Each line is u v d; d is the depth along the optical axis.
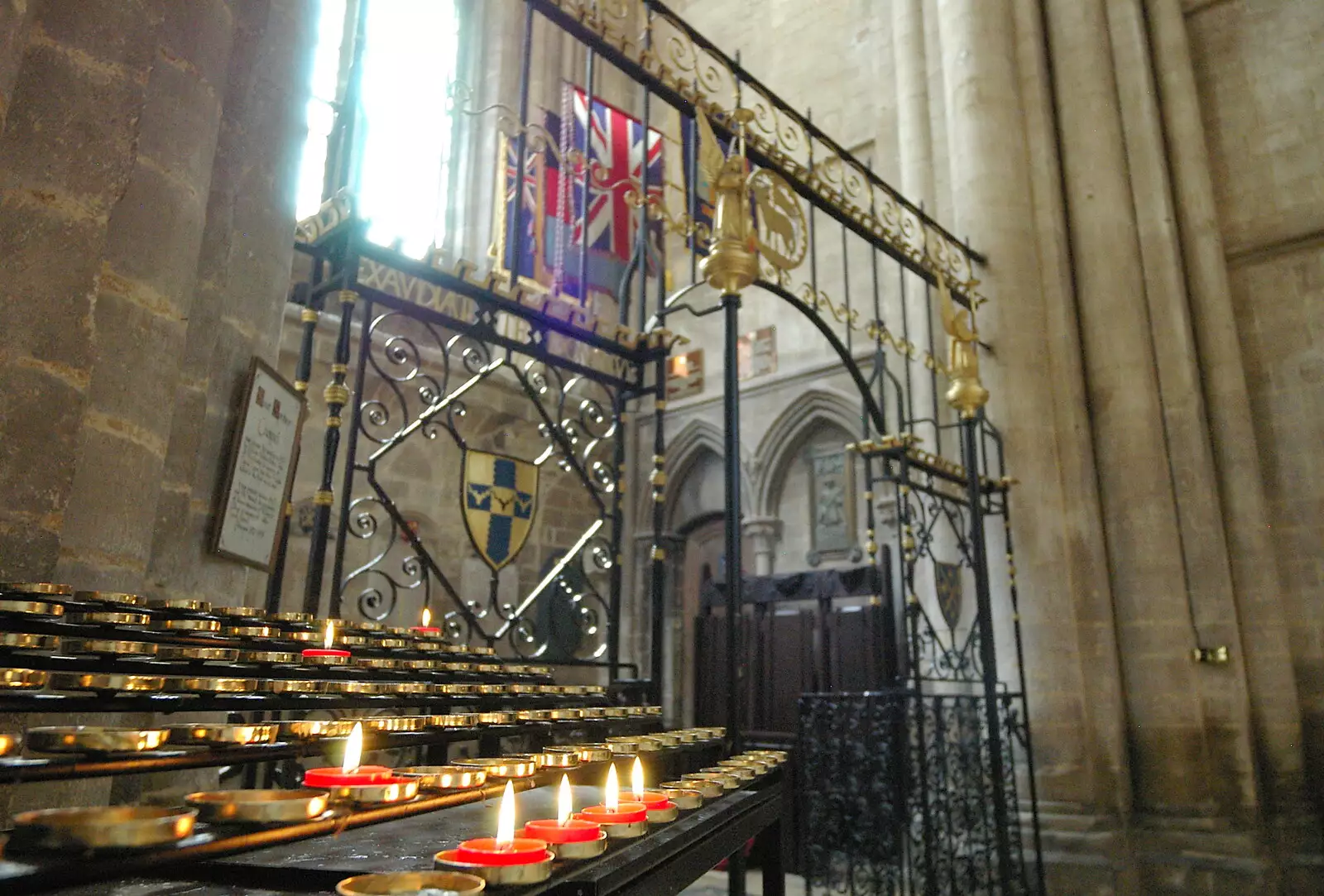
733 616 4.59
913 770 6.82
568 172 5.27
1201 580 8.04
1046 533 7.87
